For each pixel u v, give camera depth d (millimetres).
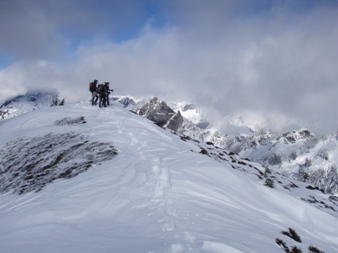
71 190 13805
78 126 26953
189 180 15016
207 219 10406
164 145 22781
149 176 14820
